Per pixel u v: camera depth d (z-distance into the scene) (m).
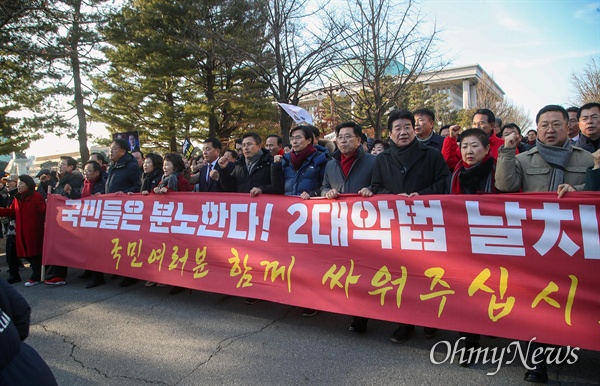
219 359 3.06
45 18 11.59
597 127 3.75
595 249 2.56
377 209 3.26
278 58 12.33
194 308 4.14
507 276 2.77
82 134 15.12
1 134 14.23
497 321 2.76
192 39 15.88
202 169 5.47
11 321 1.66
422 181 3.33
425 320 2.97
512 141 2.98
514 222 2.79
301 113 7.48
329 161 3.99
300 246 3.57
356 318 3.41
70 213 5.17
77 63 13.52
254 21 13.28
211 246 4.07
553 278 2.64
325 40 11.88
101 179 5.89
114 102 18.97
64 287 5.12
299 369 2.87
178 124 19.48
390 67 11.64
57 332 3.71
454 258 2.95
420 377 2.72
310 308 3.52
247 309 4.05
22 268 6.62
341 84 12.30
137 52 16.31
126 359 3.13
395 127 3.40
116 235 4.76
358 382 2.68
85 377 2.91
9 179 7.75
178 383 2.76
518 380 2.65
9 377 1.54
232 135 22.45
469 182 3.19
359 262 3.29
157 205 4.56
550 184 2.91
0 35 10.70
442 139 4.46
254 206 3.90
